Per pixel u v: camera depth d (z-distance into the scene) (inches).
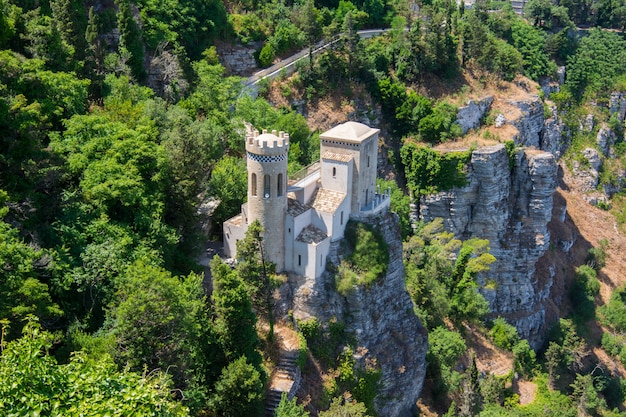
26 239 2454.5
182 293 2348.7
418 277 4005.9
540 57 6830.7
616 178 6688.0
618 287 5836.6
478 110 5674.2
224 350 2468.0
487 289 5083.7
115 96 3663.9
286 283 2999.5
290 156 4205.2
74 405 1467.8
